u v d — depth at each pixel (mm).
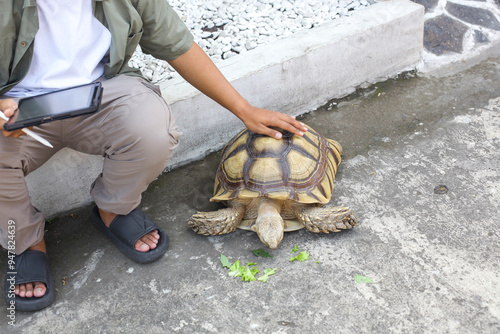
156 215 2361
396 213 2252
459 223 2174
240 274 2008
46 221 2367
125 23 1790
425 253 2039
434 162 2543
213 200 2217
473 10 3639
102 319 1884
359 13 3121
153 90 1975
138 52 3045
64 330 1851
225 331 1799
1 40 1619
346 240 2133
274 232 1983
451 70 3254
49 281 1965
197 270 2061
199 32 3156
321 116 2949
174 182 2561
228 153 2314
